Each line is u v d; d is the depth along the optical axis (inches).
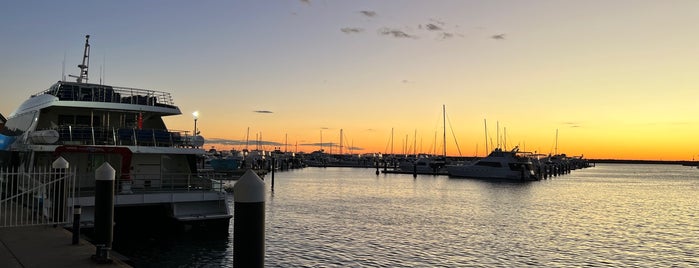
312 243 1129.4
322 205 1987.0
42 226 682.2
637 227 1496.1
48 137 909.8
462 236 1277.1
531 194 2741.1
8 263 487.5
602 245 1186.6
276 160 6043.3
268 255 997.8
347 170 6397.6
